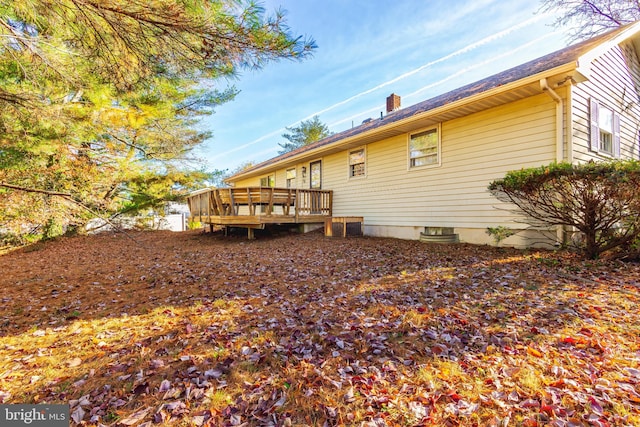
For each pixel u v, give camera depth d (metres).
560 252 5.39
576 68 4.90
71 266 6.63
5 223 9.04
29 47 3.24
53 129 5.48
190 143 12.51
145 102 7.52
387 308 3.24
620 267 4.25
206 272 5.41
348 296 3.75
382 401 1.79
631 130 8.08
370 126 10.68
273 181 15.85
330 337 2.62
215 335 2.77
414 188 8.47
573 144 5.60
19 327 3.20
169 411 1.78
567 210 4.69
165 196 14.77
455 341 2.46
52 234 11.45
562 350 2.23
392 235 9.17
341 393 1.88
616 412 1.59
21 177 8.25
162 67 3.38
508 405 1.70
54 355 2.52
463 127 7.20
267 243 8.92
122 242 11.09
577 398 1.71
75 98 5.54
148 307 3.67
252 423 1.66
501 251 5.93
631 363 2.02
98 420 1.73
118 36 2.89
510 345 2.34
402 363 2.19
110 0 2.45
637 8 9.49
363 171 10.27
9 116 4.39
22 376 2.21
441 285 3.96
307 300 3.69
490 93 5.88
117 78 3.57
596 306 2.97
